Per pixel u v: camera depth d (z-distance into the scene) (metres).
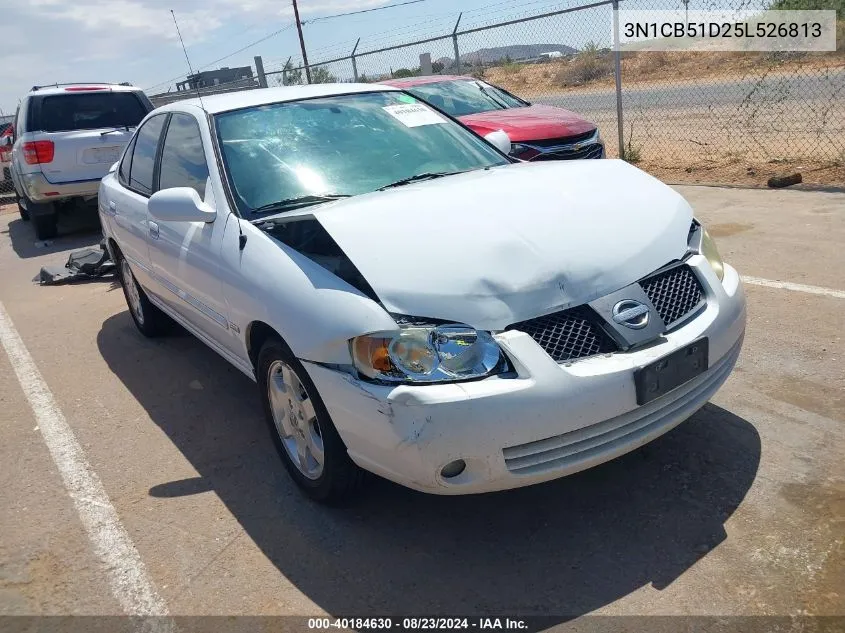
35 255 9.35
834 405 3.56
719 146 10.81
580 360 2.63
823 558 2.59
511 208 3.01
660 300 2.87
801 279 5.11
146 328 5.52
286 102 4.09
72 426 4.28
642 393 2.64
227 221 3.46
